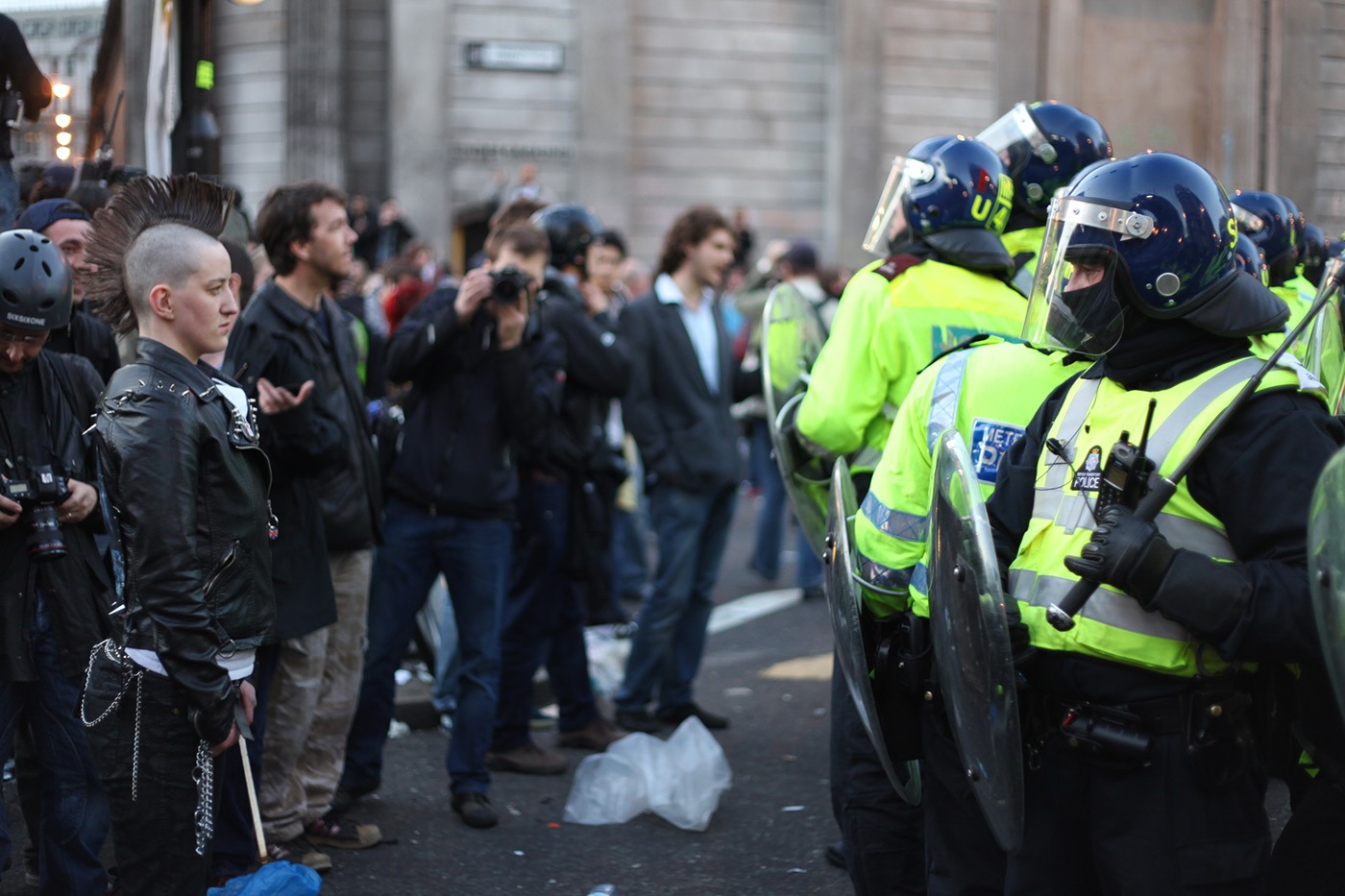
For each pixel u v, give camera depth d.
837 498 2.69
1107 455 2.18
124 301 2.73
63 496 3.08
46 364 3.19
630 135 17.45
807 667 6.40
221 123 16.66
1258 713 2.22
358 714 4.30
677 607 5.25
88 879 3.17
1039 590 2.21
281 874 3.16
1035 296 2.30
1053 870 2.23
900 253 3.38
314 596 3.66
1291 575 2.00
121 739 2.54
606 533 4.98
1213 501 2.11
